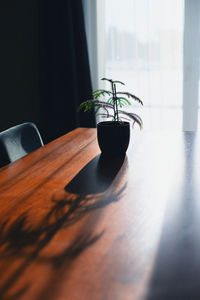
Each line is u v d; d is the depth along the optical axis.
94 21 3.34
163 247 0.92
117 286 0.77
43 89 3.42
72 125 3.41
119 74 3.44
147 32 3.32
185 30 3.25
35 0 3.46
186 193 1.27
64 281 0.79
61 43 3.30
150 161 1.64
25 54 3.58
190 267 0.84
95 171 1.52
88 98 3.33
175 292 0.75
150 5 3.28
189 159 1.65
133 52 3.38
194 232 1.00
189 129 3.42
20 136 1.98
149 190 1.31
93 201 1.22
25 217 1.10
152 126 3.48
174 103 3.42
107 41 3.39
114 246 0.93
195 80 3.33
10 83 3.66
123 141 1.69
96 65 3.40
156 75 3.39
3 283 0.78
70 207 1.17
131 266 0.84
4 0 3.51
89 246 0.93
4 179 1.45
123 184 1.37
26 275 0.81
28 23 3.52
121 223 1.06
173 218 1.08
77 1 3.19
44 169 1.56
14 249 0.92
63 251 0.91
